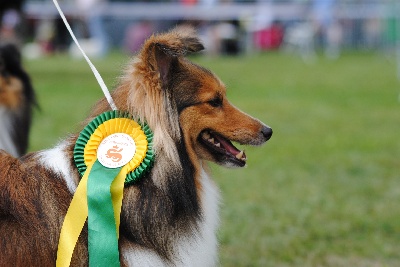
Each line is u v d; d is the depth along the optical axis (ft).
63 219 14.37
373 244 24.17
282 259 22.74
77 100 56.49
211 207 15.89
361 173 34.12
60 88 63.77
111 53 100.78
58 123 45.70
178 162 14.65
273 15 108.47
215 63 88.74
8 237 13.92
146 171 14.57
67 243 14.07
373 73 80.48
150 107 14.61
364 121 48.80
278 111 52.95
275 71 81.87
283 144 40.78
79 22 100.22
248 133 15.84
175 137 14.71
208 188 15.93
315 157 37.55
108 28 106.11
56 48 103.71
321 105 56.34
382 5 110.63
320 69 85.35
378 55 104.12
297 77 76.43
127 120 14.98
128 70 15.33
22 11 66.64
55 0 16.66
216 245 16.25
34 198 14.34
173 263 14.67
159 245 14.47
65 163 15.02
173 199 14.56
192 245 15.01
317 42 110.52
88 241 14.34
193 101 15.17
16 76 25.07
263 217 27.07
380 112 52.80
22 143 25.62
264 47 110.63
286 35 110.73
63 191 14.69
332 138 42.63
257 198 29.63
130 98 14.97
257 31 109.91
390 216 27.20
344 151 39.01
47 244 14.08
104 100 15.75
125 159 14.69
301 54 105.09
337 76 77.71
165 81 14.73
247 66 86.69
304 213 27.50
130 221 14.46
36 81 68.33
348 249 23.71
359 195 30.25
